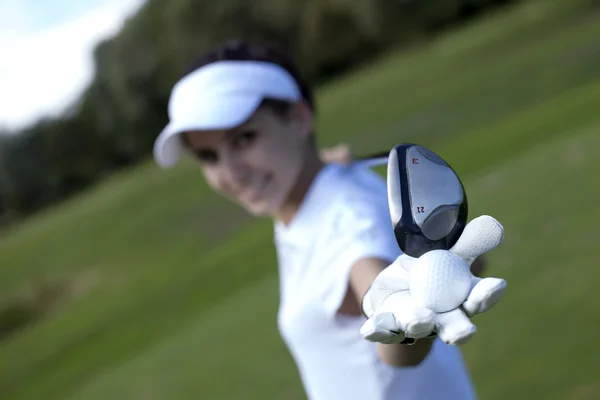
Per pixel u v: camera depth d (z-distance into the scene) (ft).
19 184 164.86
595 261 13.47
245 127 5.91
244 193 6.08
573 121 30.66
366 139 61.77
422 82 76.23
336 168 5.34
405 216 3.00
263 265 32.65
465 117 54.85
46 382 35.76
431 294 2.69
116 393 19.89
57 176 166.09
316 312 5.15
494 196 20.70
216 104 5.83
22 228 128.67
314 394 5.87
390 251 4.60
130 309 41.06
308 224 5.11
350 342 5.18
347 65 131.54
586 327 11.29
